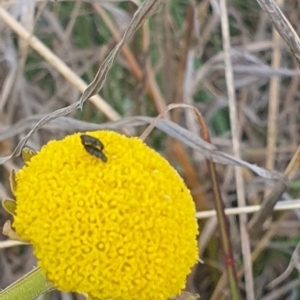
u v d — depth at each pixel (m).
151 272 0.05
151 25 0.10
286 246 0.10
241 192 0.09
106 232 0.05
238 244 0.09
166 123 0.08
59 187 0.05
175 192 0.05
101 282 0.05
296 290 0.09
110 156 0.05
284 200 0.09
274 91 0.10
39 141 0.10
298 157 0.08
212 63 0.10
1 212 0.10
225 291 0.09
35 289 0.05
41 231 0.05
